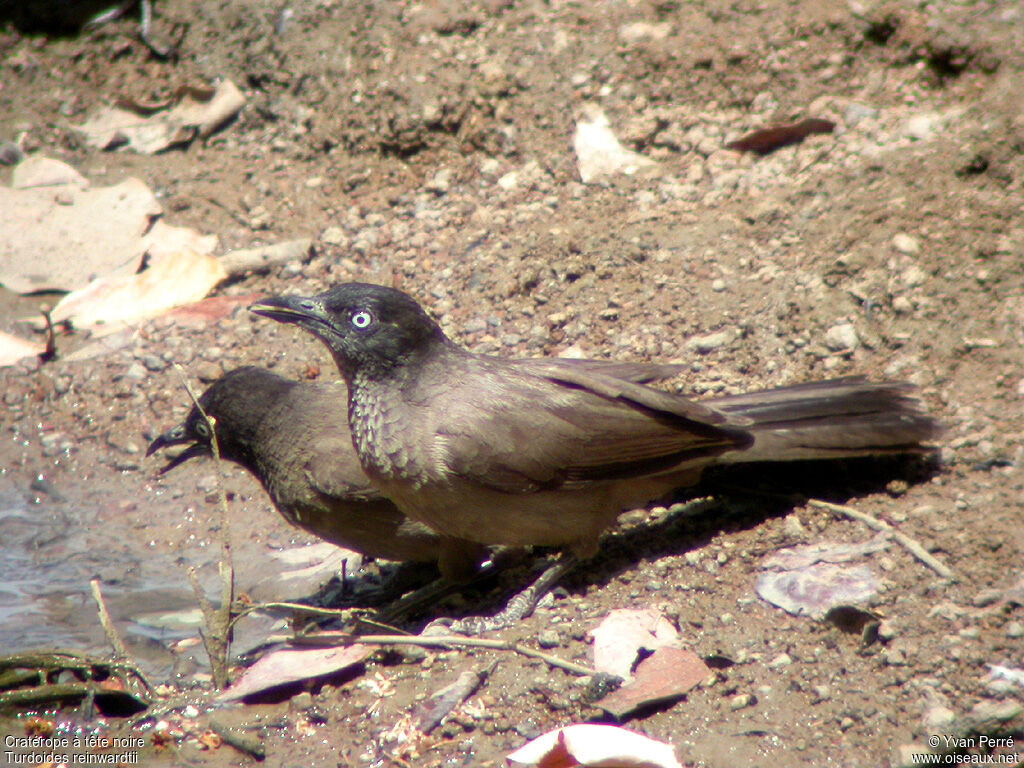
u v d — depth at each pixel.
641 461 9.09
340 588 10.32
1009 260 10.96
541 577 9.37
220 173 14.87
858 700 7.90
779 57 13.88
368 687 8.49
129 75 16.31
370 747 8.02
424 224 13.60
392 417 9.02
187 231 14.04
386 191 14.16
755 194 12.84
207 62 16.09
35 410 12.45
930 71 13.46
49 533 11.14
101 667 9.05
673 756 7.40
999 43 13.09
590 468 8.98
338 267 13.37
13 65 16.33
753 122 13.62
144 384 12.48
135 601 10.17
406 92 14.45
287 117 15.30
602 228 12.82
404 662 8.75
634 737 7.50
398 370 9.07
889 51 13.75
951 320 10.81
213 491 11.48
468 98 14.30
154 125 15.55
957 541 8.91
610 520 9.38
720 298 11.77
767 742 7.66
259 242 13.95
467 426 8.82
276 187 14.54
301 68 15.45
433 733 8.02
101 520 11.30
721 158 13.37
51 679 9.07
